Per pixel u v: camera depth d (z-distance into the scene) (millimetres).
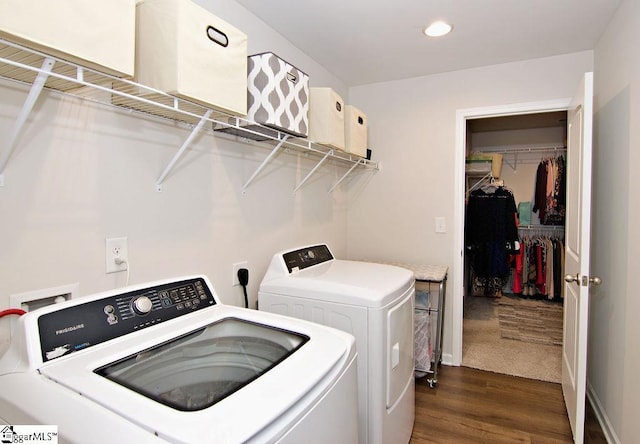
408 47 2344
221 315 1242
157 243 1435
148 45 1126
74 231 1158
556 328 3631
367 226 3131
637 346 1604
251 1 1794
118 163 1286
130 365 922
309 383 812
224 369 925
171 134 1485
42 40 772
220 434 618
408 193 2973
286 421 726
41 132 1072
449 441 1907
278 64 1566
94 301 1025
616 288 1883
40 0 769
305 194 2480
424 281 2496
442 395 2367
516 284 4746
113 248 1271
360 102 3107
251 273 1951
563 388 2303
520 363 2832
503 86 2635
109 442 615
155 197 1424
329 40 2240
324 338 1066
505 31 2133
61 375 823
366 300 1506
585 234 1752
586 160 1743
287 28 2080
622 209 1818
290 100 1648
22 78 986
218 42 1216
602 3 1833
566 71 2469
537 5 1849
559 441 1899
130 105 1271
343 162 2990
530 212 4758
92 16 867
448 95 2801
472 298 4793
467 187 4520
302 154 2418
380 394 1504
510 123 4438
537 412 2166
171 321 1152
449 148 2820
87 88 1088
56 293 1113
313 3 1820
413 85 2910
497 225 4234
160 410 690
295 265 1903
